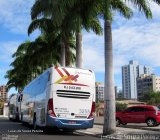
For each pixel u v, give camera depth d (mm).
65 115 21406
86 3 23828
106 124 21156
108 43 22000
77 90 21766
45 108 21797
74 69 21969
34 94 27172
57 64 41500
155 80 159000
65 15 24406
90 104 21953
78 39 30328
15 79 67250
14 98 47656
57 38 36969
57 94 21422
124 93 183625
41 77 24422
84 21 24500
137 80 170875
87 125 21734
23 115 34844
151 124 28906
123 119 30469
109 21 22188
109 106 21312
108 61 21844
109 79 21641
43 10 27719
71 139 18234
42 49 40438
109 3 22141
